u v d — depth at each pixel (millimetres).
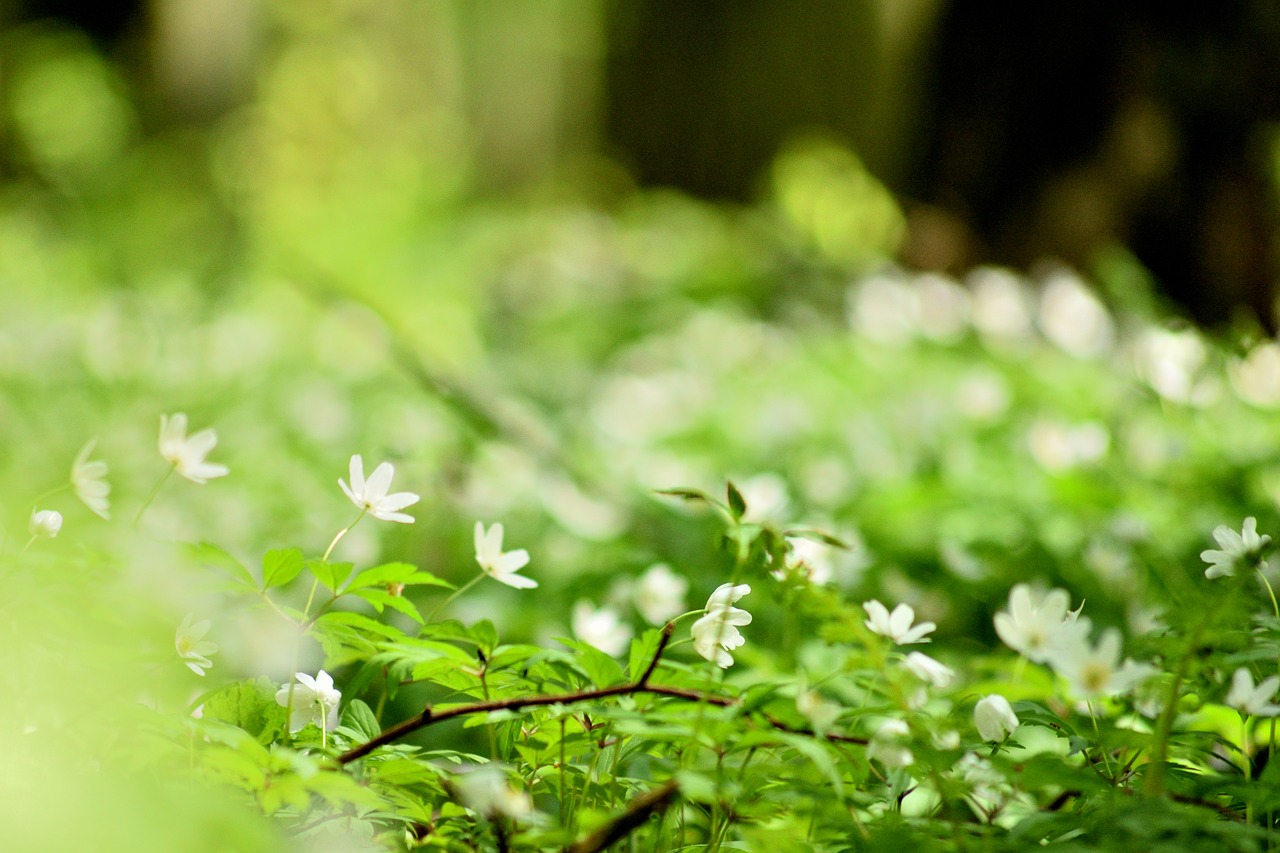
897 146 10359
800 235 15430
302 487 6258
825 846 2051
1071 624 1795
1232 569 2074
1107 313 8156
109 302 10555
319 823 2025
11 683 1843
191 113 17781
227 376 9234
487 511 5461
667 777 1924
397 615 4176
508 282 14906
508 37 29859
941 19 9734
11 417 6977
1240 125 8562
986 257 9664
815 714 1924
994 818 2043
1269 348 6281
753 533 1830
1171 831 1780
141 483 6141
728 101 23469
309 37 19016
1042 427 5824
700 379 9273
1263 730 2400
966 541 4727
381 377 8906
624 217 20359
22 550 2156
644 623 4098
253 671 3143
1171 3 8609
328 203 16234
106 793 1383
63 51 17266
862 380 8766
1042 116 9211
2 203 15961
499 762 2146
